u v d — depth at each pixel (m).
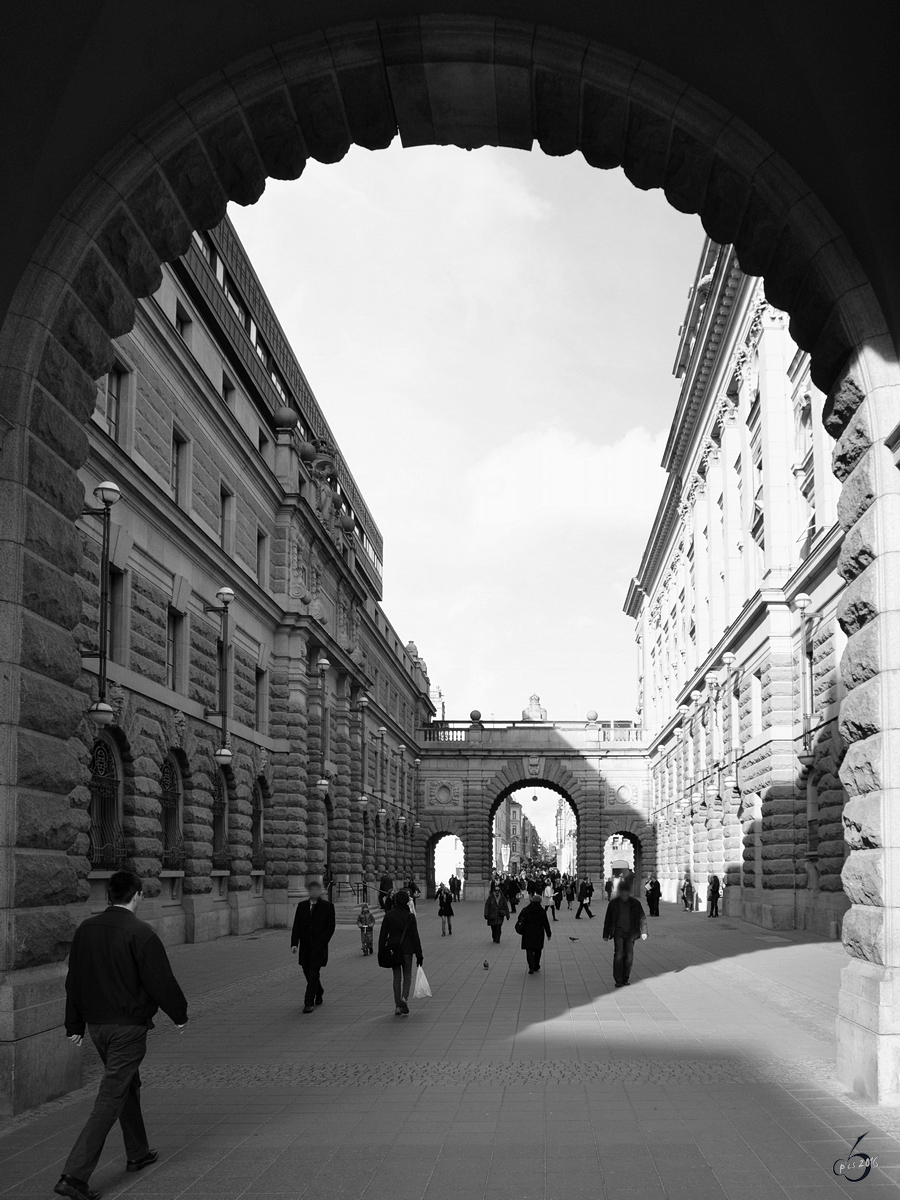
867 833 9.69
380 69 10.70
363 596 54.81
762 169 10.30
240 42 10.40
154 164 10.54
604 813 74.38
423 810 76.25
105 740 23.41
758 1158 7.46
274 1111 9.16
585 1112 8.89
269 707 37.91
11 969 9.30
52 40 9.02
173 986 7.15
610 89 10.61
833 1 8.77
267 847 37.25
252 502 36.03
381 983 20.25
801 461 30.66
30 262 10.15
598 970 22.11
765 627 32.88
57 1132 8.41
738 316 37.50
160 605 26.58
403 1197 6.75
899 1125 8.27
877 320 9.96
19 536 9.80
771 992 17.19
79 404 10.89
